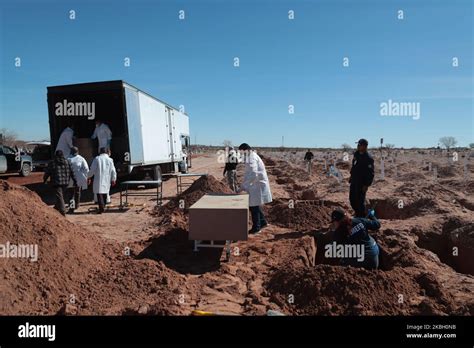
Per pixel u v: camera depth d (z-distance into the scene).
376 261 6.45
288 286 5.40
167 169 20.64
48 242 5.54
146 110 15.53
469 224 8.76
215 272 6.20
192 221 6.69
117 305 4.78
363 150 8.54
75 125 15.09
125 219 10.47
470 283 6.14
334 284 5.11
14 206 5.90
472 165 29.19
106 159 11.32
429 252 7.65
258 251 7.39
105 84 13.12
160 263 6.07
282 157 59.75
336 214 6.53
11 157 23.16
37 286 4.89
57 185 9.78
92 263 5.94
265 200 8.98
